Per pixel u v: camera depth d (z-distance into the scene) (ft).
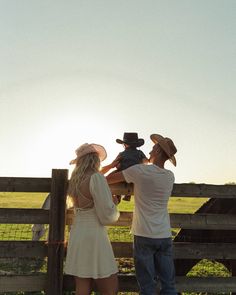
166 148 15.40
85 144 15.44
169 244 15.42
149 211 15.14
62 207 17.49
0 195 90.48
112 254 14.84
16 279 17.61
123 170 15.42
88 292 14.69
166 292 15.19
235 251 18.47
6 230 43.01
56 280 17.28
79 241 14.46
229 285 18.47
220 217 18.37
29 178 17.63
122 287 17.95
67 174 17.57
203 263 31.81
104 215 14.21
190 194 18.13
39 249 17.69
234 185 18.31
